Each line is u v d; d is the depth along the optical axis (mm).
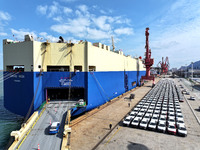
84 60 33000
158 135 22188
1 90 85312
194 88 79688
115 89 49375
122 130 23906
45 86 31281
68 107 29281
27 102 29953
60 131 20500
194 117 30969
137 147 18844
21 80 31109
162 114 29672
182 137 21594
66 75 32000
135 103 41906
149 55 83250
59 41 34156
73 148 18578
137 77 84000
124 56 58875
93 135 22094
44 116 25109
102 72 39969
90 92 33875
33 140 18219
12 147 16203
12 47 32594
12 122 32031
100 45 40000
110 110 34812
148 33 74188
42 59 31156
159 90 64812
